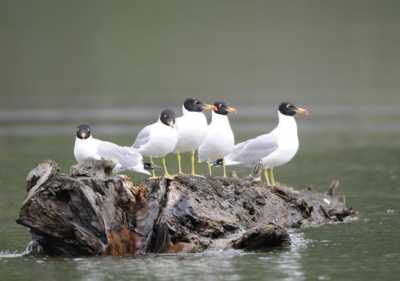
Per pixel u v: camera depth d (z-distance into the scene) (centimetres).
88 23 13625
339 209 2519
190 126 2378
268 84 9562
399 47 11638
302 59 11319
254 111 6981
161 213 2122
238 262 1995
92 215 2056
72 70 10800
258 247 2142
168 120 2306
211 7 14662
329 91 8650
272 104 7638
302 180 3375
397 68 10131
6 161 4031
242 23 13812
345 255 2061
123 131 5397
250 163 2442
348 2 14512
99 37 12888
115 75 10475
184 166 3712
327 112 6694
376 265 1961
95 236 2072
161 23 13712
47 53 11925
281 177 3469
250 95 8644
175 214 2131
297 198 2428
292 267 1950
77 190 2039
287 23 13762
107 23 13612
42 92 8938
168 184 2188
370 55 11194
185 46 12569
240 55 11900
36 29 13188
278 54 11819
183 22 13825
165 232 2105
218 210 2206
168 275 1895
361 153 4234
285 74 10238
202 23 13800
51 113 6875
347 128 5519
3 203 2905
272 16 14150
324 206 2498
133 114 6725
